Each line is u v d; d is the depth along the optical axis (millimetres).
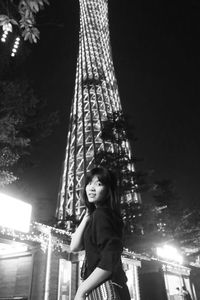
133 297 15875
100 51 82062
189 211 29578
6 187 16578
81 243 2186
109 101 65750
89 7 95062
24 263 11844
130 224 21609
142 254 16859
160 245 21391
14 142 12953
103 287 1794
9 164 13523
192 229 28328
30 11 5004
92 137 53938
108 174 2357
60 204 49500
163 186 30562
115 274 1880
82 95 65688
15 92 13625
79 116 62375
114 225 2014
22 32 5230
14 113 14164
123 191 22375
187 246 28359
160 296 17766
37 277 11125
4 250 12188
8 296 11500
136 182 22312
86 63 75188
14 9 5027
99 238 1906
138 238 20875
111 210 2156
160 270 18609
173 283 20766
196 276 23828
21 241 10766
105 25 93250
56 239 11578
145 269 17969
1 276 12148
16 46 6109
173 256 21125
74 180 48094
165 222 28547
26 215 10445
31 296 10883
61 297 12078
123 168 22922
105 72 73312
